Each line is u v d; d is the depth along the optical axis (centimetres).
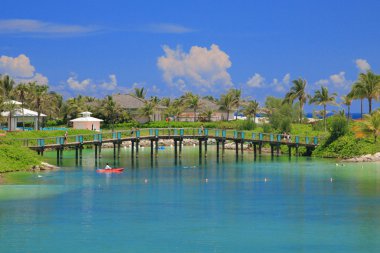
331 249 3569
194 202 5044
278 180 6419
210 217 4428
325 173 7012
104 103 15275
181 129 9125
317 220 4319
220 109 16488
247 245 3650
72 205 4866
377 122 8906
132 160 8781
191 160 9006
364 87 10844
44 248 3578
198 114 17350
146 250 3544
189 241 3741
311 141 9644
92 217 4416
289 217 4425
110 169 7275
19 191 5522
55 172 7069
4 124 11956
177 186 5978
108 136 10094
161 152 10938
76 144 8212
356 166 7762
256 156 9588
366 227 4094
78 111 15188
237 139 9206
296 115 14000
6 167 6912
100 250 3544
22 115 11650
